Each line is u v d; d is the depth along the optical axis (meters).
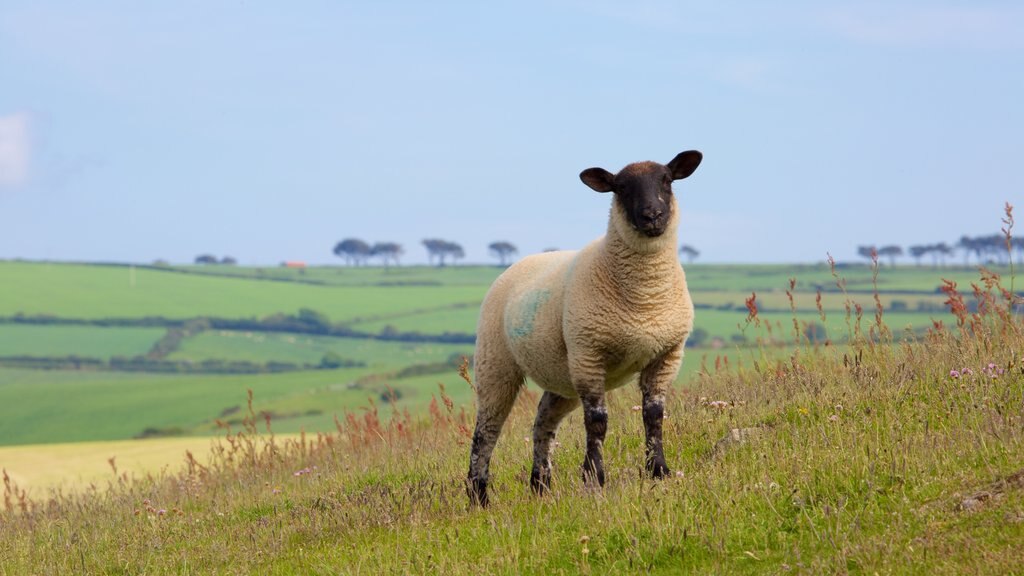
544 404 12.61
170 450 33.56
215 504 14.64
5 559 12.34
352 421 18.81
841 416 11.63
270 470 17.16
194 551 11.96
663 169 11.25
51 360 173.50
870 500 8.80
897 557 7.66
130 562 11.70
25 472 30.14
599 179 11.39
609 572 8.57
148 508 14.15
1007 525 7.70
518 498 12.05
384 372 115.19
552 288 11.80
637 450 12.55
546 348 11.82
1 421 105.44
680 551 8.66
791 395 13.05
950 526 8.02
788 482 9.59
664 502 9.49
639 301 11.06
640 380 11.59
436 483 13.32
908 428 10.75
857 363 12.86
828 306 175.38
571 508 10.16
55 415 107.00
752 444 11.30
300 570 10.30
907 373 12.46
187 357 179.62
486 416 12.68
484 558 9.27
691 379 16.56
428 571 9.31
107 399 114.75
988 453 9.18
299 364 172.12
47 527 14.39
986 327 13.36
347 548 10.74
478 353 12.75
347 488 14.24
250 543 11.80
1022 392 10.88
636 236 10.84
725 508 9.09
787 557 8.11
